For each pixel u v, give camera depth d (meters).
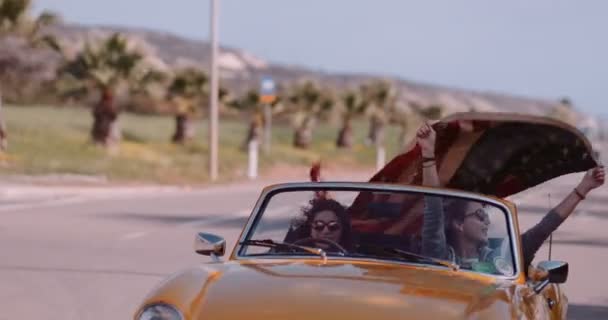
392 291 6.42
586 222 26.84
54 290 13.95
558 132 8.34
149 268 16.22
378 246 7.38
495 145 8.61
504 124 8.38
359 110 80.25
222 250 7.80
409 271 7.05
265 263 7.25
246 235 7.70
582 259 18.67
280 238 7.75
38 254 17.69
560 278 7.29
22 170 39.34
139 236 20.92
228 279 6.70
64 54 49.84
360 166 70.62
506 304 6.44
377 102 88.00
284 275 6.75
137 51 51.16
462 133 8.51
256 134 66.38
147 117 86.25
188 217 25.72
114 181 39.78
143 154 53.75
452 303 6.30
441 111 98.75
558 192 33.81
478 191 8.99
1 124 44.12
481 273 7.30
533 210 28.59
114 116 51.91
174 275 6.99
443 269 7.23
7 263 16.52
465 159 8.76
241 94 68.06
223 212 27.53
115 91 51.44
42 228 22.02
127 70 50.75
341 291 6.39
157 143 61.50
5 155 43.25
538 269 7.34
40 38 46.53
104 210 27.27
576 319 12.69
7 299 13.18
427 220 7.55
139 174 42.81
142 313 6.39
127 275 15.40
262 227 7.76
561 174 8.77
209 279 6.74
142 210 27.66
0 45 56.28
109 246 19.09
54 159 43.97
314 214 7.78
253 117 66.56
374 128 88.44
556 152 8.54
